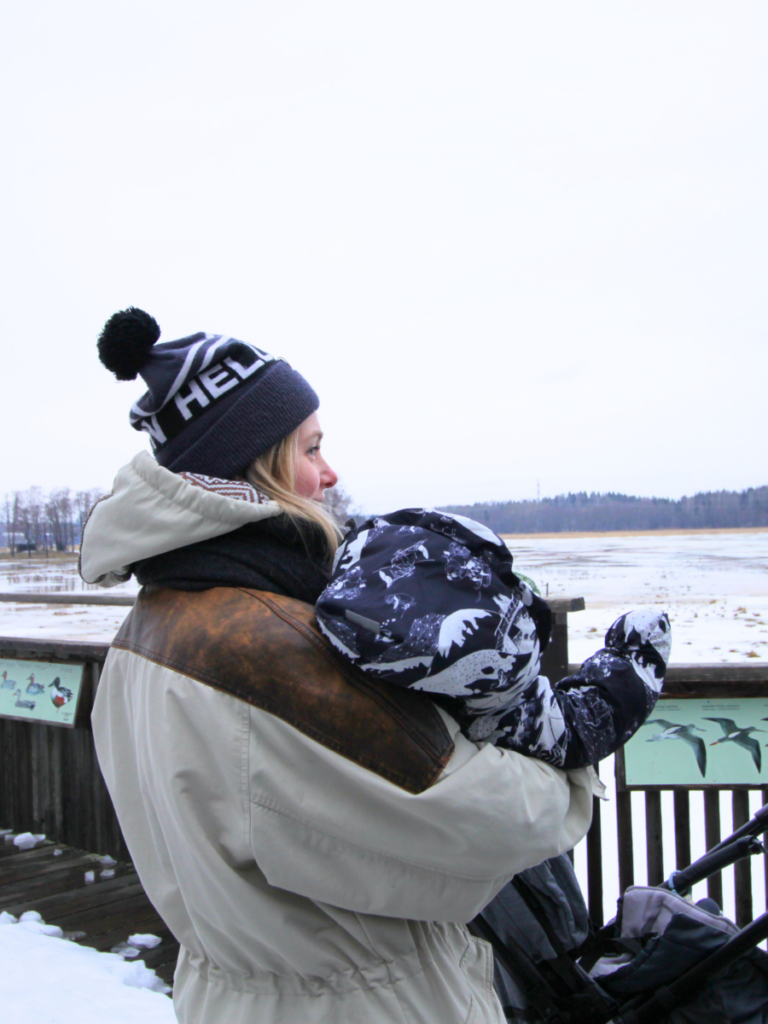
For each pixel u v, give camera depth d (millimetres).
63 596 3510
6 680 3826
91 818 3635
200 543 916
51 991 2309
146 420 1031
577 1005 1485
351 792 803
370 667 786
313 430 1052
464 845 818
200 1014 917
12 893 3168
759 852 1646
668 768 2240
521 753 895
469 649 777
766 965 1462
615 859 3273
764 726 2211
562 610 2346
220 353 979
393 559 830
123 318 982
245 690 816
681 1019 1451
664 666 1024
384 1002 851
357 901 825
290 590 919
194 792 827
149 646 917
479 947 1010
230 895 828
